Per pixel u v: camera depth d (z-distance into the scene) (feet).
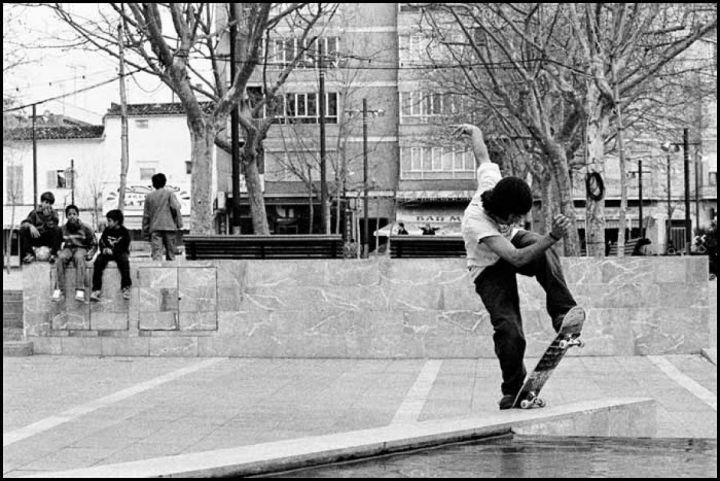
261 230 83.10
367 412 33.24
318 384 40.81
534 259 23.50
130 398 36.83
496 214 24.50
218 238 52.16
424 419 31.68
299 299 51.03
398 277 50.62
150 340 51.75
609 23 77.30
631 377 42.47
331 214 191.83
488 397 36.63
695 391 38.09
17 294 59.62
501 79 100.37
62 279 52.08
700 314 50.83
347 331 50.80
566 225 23.13
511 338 24.47
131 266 51.93
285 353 51.06
